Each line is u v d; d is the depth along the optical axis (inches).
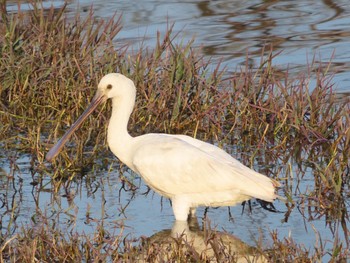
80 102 629.3
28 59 651.5
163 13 852.6
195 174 474.9
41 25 681.0
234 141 602.5
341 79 687.7
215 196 477.4
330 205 497.7
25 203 504.7
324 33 804.0
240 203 512.7
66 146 589.0
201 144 493.0
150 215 492.4
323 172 517.3
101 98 505.4
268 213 496.1
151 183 488.4
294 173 547.5
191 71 636.1
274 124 613.3
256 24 831.7
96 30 678.5
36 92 646.5
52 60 663.1
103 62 650.2
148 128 613.9
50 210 494.0
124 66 642.8
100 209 498.0
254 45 768.3
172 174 478.0
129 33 781.3
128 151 499.2
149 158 483.5
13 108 640.4
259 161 569.0
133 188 531.2
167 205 508.1
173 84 629.3
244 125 613.3
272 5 900.0
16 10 812.0
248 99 619.2
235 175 467.5
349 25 826.8
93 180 540.7
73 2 865.5
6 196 514.0
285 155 577.0
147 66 647.8
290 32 807.7
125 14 837.8
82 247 440.5
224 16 853.2
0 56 664.4
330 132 590.6
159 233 467.8
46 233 447.5
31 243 430.9
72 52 661.3
